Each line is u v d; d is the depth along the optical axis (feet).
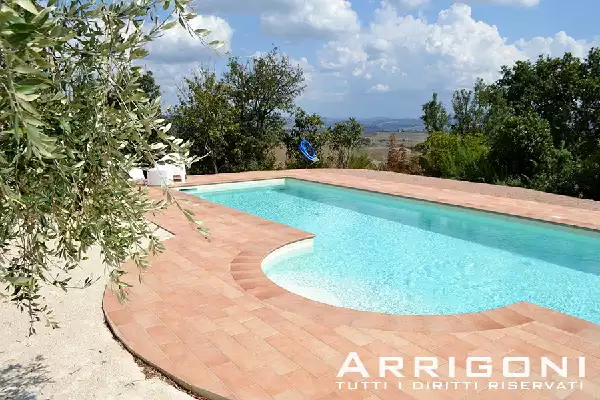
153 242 7.86
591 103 71.46
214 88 62.13
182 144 6.81
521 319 16.61
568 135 71.67
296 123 68.08
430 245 31.01
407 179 51.62
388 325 15.96
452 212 37.68
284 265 26.35
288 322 16.02
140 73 6.28
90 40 6.00
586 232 29.86
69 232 6.78
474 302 21.84
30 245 6.75
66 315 16.57
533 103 78.84
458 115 84.28
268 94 65.98
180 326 15.56
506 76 84.84
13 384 12.34
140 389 12.30
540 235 32.32
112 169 6.15
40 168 5.79
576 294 23.02
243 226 29.71
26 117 4.27
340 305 20.97
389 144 69.92
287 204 44.29
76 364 13.42
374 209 41.96
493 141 58.08
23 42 4.04
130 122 6.09
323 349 14.21
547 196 41.24
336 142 69.46
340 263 26.96
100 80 6.05
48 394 11.94
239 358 13.57
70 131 6.06
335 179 51.11
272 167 68.69
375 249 29.94
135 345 14.23
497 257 28.66
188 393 12.22
